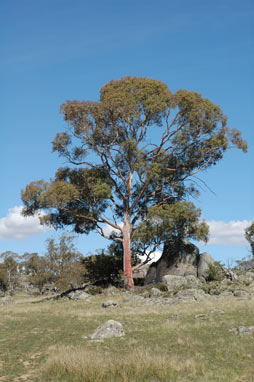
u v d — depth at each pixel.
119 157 45.81
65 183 43.72
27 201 43.94
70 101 42.62
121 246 50.56
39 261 70.75
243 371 11.52
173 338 16.17
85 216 45.66
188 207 43.06
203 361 12.43
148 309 26.94
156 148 46.25
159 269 45.31
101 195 43.25
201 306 25.80
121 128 44.81
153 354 13.20
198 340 15.43
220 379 10.77
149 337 16.67
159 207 43.66
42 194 42.59
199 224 43.34
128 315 24.56
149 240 44.25
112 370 11.21
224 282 38.81
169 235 43.56
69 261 66.88
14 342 16.59
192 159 46.38
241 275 42.44
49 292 69.94
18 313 29.47
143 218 48.09
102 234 47.69
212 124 45.78
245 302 26.28
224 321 19.34
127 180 47.38
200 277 41.91
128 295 38.41
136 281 50.81
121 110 42.16
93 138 43.62
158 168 44.12
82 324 21.44
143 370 11.23
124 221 46.06
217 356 13.12
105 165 45.28
